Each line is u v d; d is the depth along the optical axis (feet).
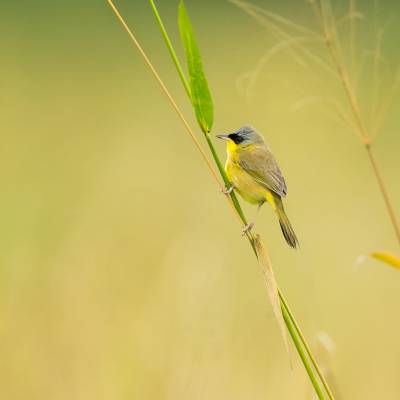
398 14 90.02
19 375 31.71
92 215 44.88
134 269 37.55
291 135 62.75
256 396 30.32
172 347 30.73
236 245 44.96
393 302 39.99
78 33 98.17
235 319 33.78
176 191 50.01
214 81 80.43
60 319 34.09
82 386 31.04
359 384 33.73
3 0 105.19
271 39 90.33
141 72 87.97
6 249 43.11
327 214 48.98
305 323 34.99
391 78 22.98
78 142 62.64
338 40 21.33
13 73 82.33
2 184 53.36
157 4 107.34
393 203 52.24
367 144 20.89
